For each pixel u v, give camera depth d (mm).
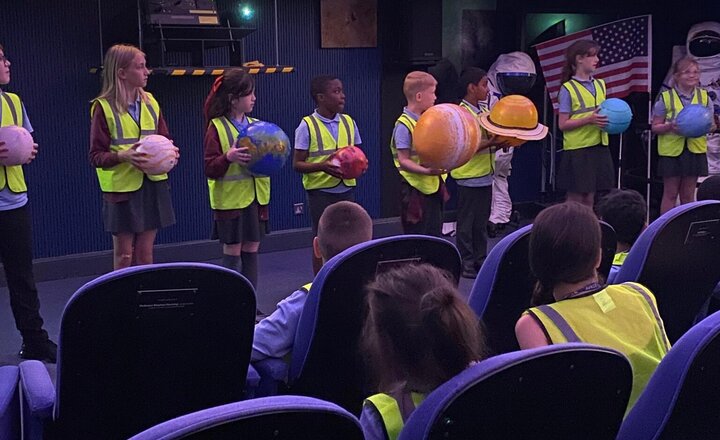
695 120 6387
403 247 2557
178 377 2346
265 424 1233
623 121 5973
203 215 6660
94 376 2242
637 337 1957
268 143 4594
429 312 1452
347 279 2463
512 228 7828
